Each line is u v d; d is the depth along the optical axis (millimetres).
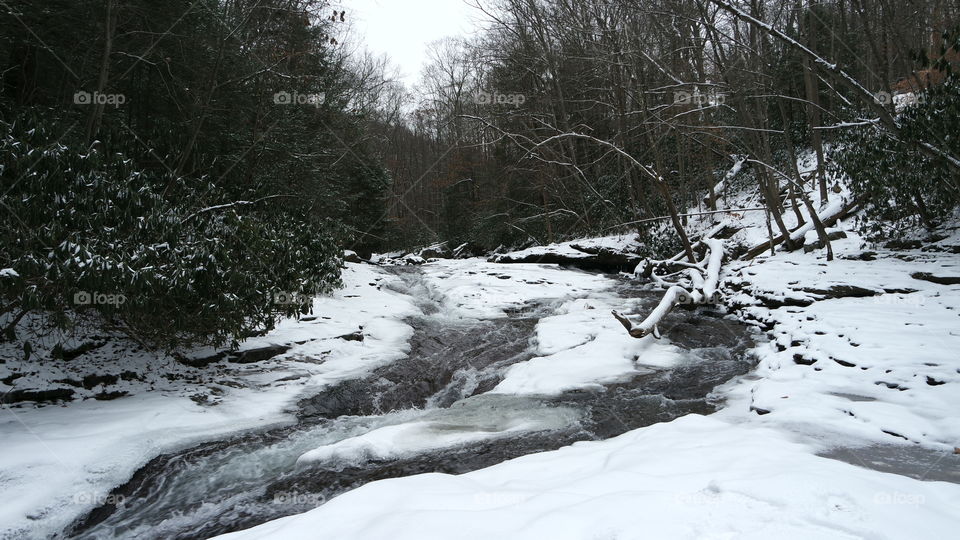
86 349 6535
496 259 19438
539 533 2277
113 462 4562
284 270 8117
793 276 9914
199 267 5953
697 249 14766
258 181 11086
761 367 6430
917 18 10422
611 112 17625
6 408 5367
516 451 4641
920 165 9352
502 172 24719
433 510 2643
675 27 11656
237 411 5996
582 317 10242
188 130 10461
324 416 6285
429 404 7309
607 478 2959
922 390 4438
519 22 17062
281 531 2609
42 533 3697
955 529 2162
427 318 11047
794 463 3027
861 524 2209
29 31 8352
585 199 21922
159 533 3752
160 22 10055
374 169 26781
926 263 9406
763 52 12016
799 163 18516
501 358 8555
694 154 19438
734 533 2188
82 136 8281
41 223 5215
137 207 5871
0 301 5457
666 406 5629
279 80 13031
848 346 5844
